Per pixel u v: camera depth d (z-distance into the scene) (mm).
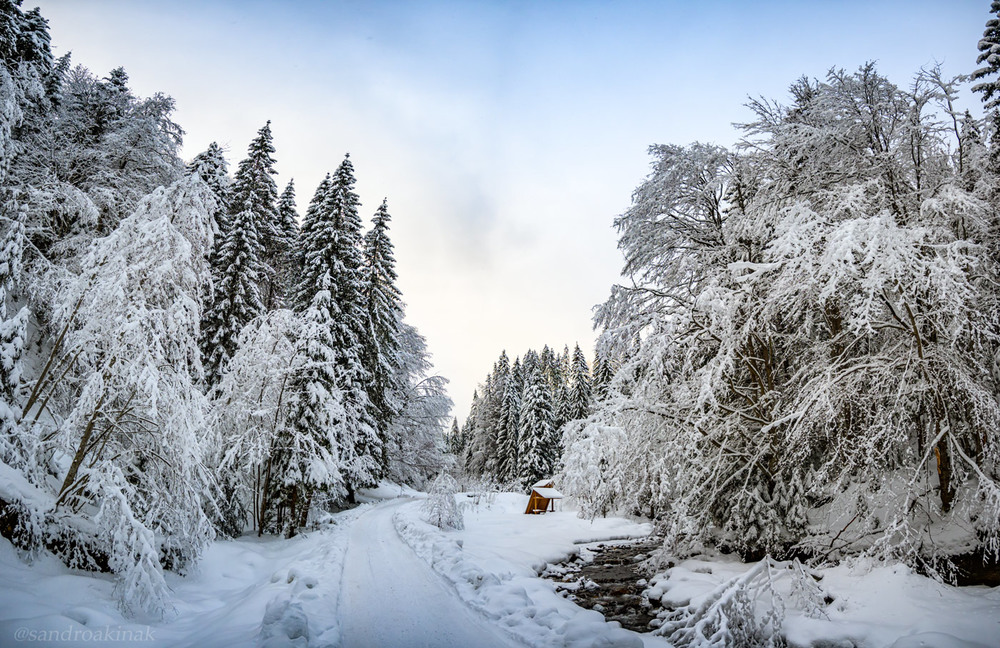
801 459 10023
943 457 9055
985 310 8805
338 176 25188
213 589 9938
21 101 12875
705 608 7172
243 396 16828
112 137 17719
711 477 10953
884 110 10711
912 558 7891
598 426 11531
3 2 13969
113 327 8969
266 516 17672
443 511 18453
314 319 18375
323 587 8336
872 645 6129
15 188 12242
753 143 12375
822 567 9172
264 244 24750
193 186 10273
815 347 10516
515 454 49594
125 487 8297
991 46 14344
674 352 11562
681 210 14180
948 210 9328
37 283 11664
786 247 9141
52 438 8812
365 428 23000
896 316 8711
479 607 7547
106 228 16391
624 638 5945
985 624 5891
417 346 35625
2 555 7082
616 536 17906
